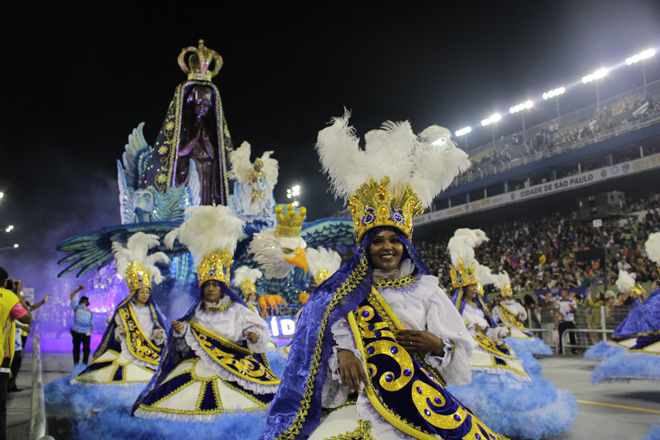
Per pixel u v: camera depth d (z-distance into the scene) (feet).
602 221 69.97
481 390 18.15
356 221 8.89
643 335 23.99
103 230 40.16
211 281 17.51
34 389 14.12
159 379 16.93
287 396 8.18
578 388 25.99
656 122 66.74
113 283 59.47
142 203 51.29
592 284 61.21
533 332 53.06
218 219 17.89
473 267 23.56
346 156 9.13
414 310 8.35
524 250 79.51
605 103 79.25
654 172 66.74
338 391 8.24
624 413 19.42
